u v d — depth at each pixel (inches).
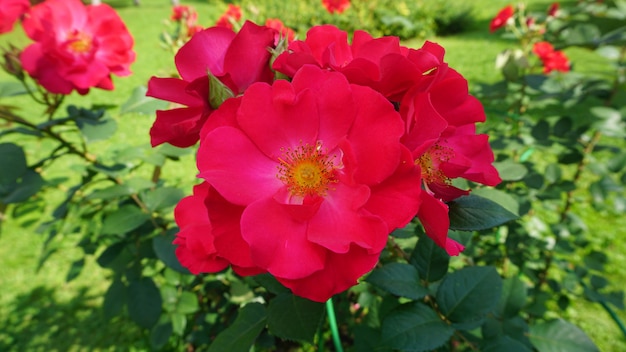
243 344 7.9
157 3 167.5
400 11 78.2
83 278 28.8
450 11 90.7
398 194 5.3
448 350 9.0
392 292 7.8
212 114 5.8
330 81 5.5
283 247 5.5
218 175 5.4
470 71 63.1
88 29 12.5
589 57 62.6
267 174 5.8
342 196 5.6
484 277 8.0
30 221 18.4
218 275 16.0
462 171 6.1
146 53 84.0
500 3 113.0
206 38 6.3
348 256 5.4
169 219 14.6
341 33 6.6
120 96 61.2
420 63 5.7
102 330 24.8
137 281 14.7
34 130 12.8
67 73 11.9
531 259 19.4
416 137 5.6
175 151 14.2
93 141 12.5
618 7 20.4
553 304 24.1
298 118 5.7
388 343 7.5
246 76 6.3
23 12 11.7
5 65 11.7
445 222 5.3
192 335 18.2
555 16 21.6
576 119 40.9
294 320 7.7
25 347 24.2
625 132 17.4
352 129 5.5
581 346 9.6
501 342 8.7
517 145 16.2
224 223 5.5
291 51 6.2
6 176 11.0
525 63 17.2
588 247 28.6
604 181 19.1
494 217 6.6
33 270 29.5
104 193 12.9
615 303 17.6
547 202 21.1
